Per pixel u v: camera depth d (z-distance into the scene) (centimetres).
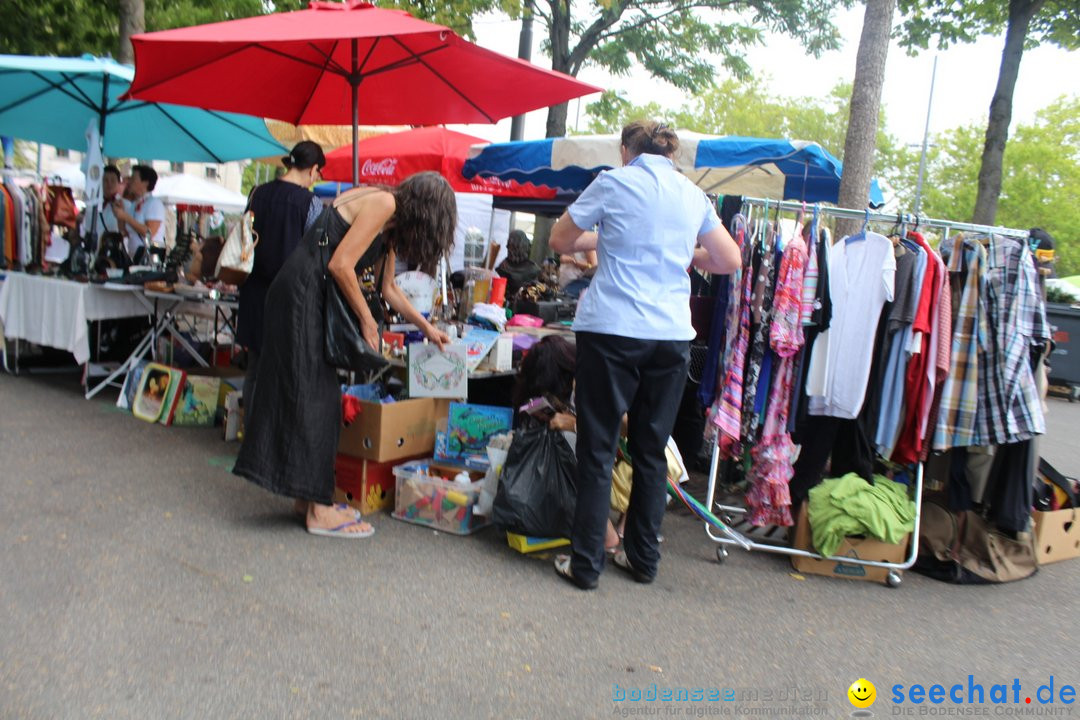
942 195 2947
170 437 496
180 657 244
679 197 318
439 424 411
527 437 354
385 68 476
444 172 738
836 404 363
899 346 358
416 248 352
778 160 541
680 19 1350
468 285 517
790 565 377
